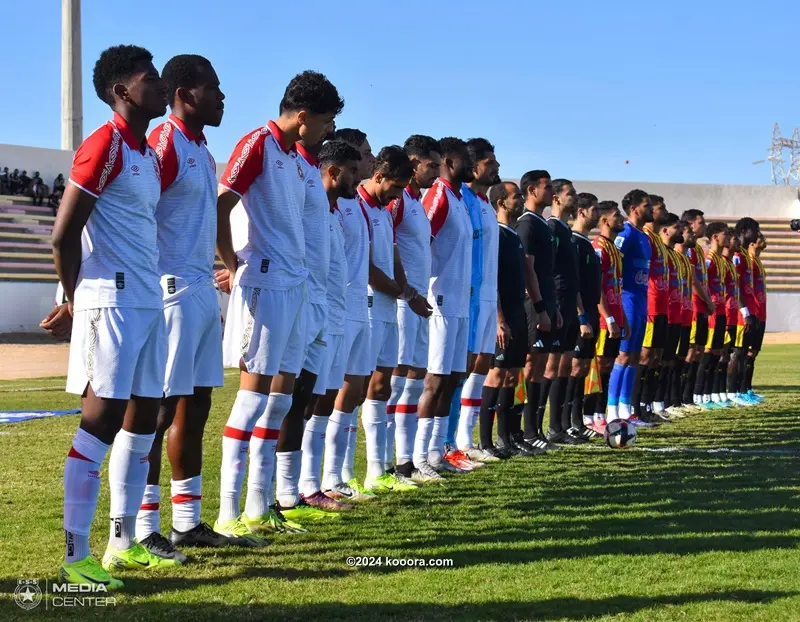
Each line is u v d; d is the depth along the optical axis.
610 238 10.41
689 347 13.13
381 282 6.71
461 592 4.09
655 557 4.76
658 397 11.90
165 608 3.80
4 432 9.56
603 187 43.06
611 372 10.98
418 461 7.47
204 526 5.04
